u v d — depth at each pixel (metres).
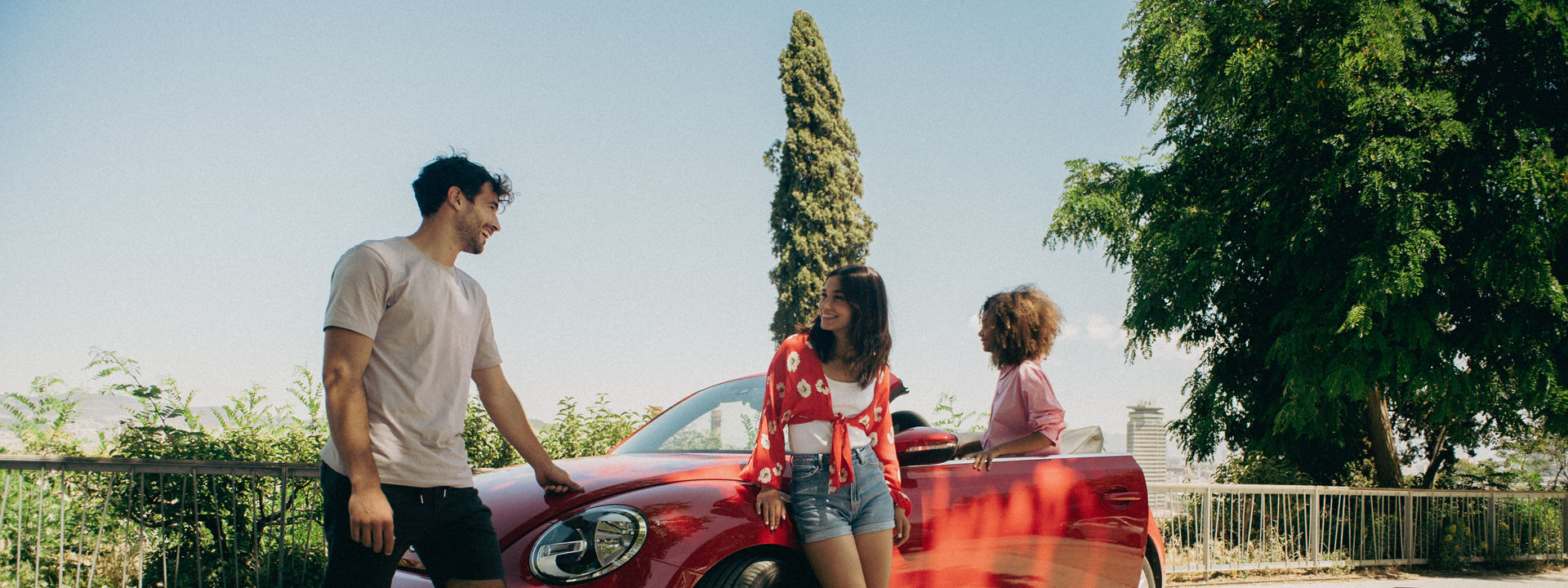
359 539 2.26
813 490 2.99
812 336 3.06
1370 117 10.98
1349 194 11.23
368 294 2.35
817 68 23.25
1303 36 11.55
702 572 2.80
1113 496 4.15
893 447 3.20
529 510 3.04
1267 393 12.94
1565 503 12.30
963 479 3.66
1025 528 3.75
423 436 2.44
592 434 6.98
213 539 5.06
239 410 5.78
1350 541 10.17
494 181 2.66
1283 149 11.87
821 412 3.01
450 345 2.52
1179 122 13.54
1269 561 9.35
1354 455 13.46
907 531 3.19
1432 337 10.65
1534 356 10.94
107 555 4.99
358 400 2.30
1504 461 14.92
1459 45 11.96
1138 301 13.08
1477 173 10.87
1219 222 12.02
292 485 5.14
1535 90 11.62
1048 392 3.99
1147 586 4.56
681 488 3.06
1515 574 10.94
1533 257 10.62
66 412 5.66
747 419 4.06
